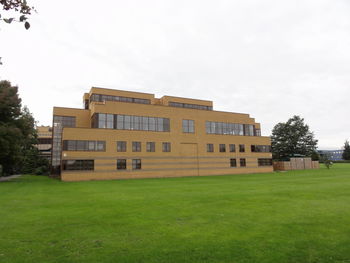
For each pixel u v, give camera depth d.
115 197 17.77
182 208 13.09
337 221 10.12
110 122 43.00
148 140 45.31
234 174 51.84
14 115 40.38
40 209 13.34
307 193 18.28
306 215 11.19
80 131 39.50
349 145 109.31
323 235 8.34
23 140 42.06
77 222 10.37
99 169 40.00
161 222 10.23
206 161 51.19
